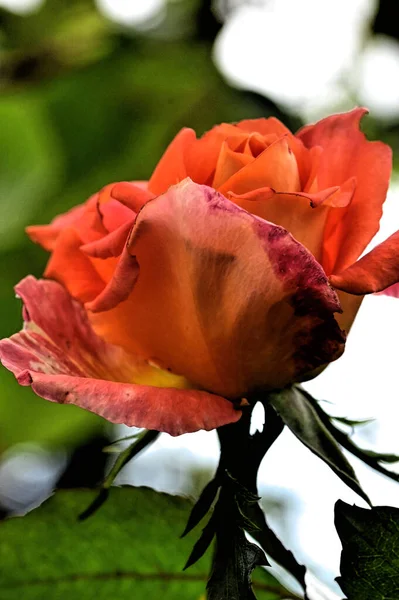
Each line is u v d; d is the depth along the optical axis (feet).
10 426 2.54
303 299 1.39
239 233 1.38
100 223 1.48
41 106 2.79
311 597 1.47
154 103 2.81
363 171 1.47
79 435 2.58
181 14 2.80
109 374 1.50
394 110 2.66
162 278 1.42
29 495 2.59
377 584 1.42
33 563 1.54
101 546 1.54
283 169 1.43
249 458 1.44
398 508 1.42
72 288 1.50
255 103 2.71
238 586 1.37
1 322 2.74
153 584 1.55
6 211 2.77
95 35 2.72
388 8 2.60
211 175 1.46
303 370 1.44
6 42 2.78
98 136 2.85
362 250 1.44
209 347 1.43
